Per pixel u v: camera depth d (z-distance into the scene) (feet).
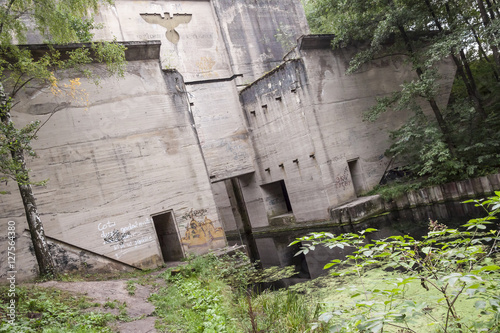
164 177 53.42
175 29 77.92
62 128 47.44
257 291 38.91
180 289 37.01
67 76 48.65
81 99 49.32
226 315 27.63
